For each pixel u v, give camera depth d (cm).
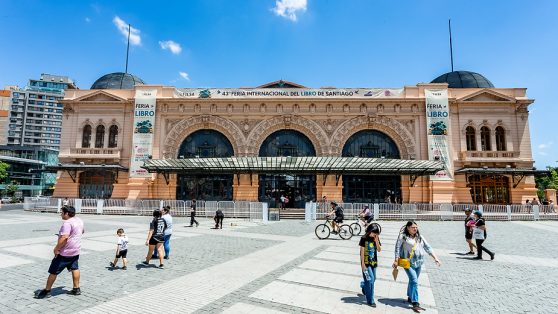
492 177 3503
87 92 3788
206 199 3538
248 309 677
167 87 3694
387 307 704
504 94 3572
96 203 3012
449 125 3500
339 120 3600
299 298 750
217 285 841
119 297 741
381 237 1753
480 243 1227
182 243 1483
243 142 3572
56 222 2253
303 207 3469
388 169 3116
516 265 1132
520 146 3503
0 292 761
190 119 3634
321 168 3108
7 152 9406
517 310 700
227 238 1648
